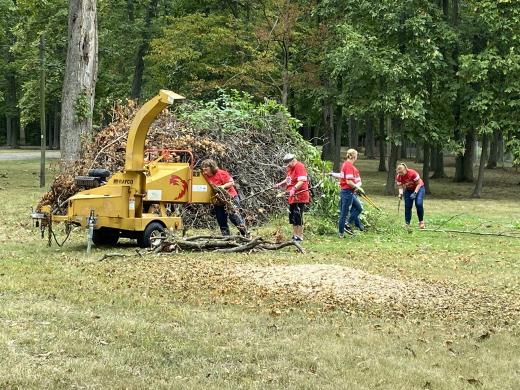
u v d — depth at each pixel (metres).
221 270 10.52
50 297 8.35
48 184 28.89
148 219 12.89
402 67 29.70
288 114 19.06
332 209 17.48
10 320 7.18
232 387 5.47
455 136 32.91
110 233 13.52
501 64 29.66
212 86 32.62
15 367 5.68
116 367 5.83
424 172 33.06
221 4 36.75
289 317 7.81
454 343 7.05
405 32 30.70
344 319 7.83
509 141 30.56
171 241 12.48
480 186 31.16
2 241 13.58
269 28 32.12
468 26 31.22
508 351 6.87
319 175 17.81
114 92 40.78
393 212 22.98
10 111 65.94
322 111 38.44
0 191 25.03
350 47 30.11
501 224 20.20
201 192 13.89
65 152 22.69
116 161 16.17
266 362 6.17
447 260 13.05
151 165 13.54
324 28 33.25
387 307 8.48
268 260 11.84
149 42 35.97
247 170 17.55
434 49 29.83
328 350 6.59
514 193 33.53
